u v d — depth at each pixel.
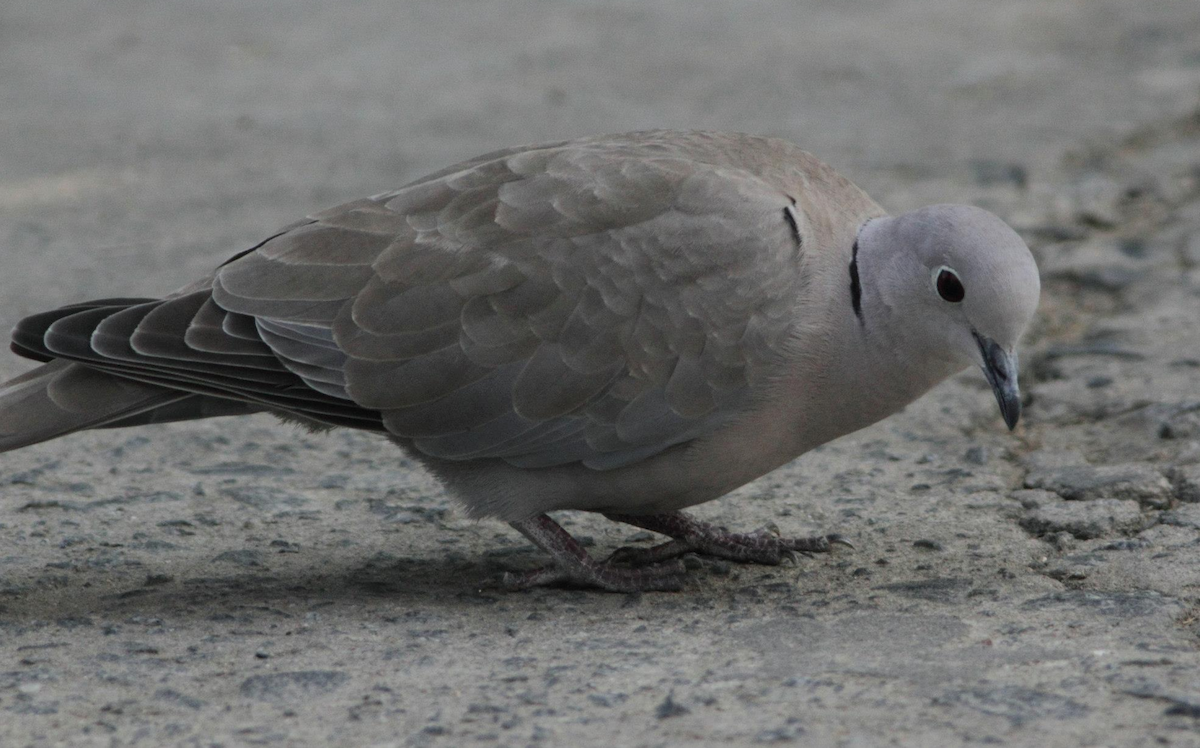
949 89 26.47
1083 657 8.59
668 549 10.84
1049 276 17.31
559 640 9.20
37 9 34.06
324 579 10.42
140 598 9.98
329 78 28.00
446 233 9.83
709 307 9.74
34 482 12.27
